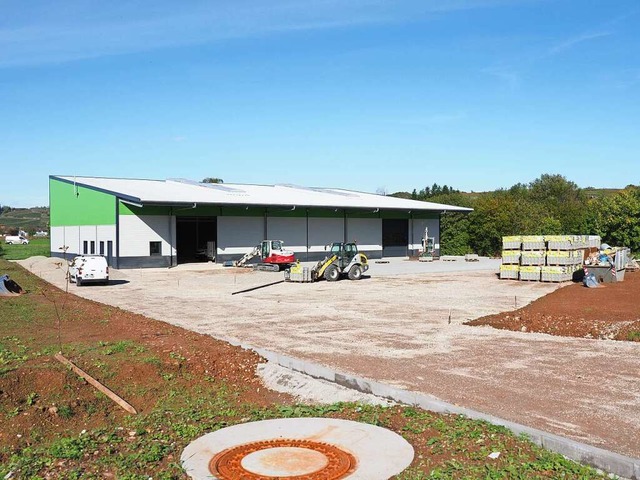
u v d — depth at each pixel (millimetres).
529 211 55344
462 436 6957
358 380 9859
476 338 14219
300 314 18672
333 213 47906
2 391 9039
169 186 46188
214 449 6793
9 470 6469
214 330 15656
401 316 18125
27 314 17578
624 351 12531
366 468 6156
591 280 25016
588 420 7996
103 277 29219
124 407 9195
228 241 42531
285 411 8289
